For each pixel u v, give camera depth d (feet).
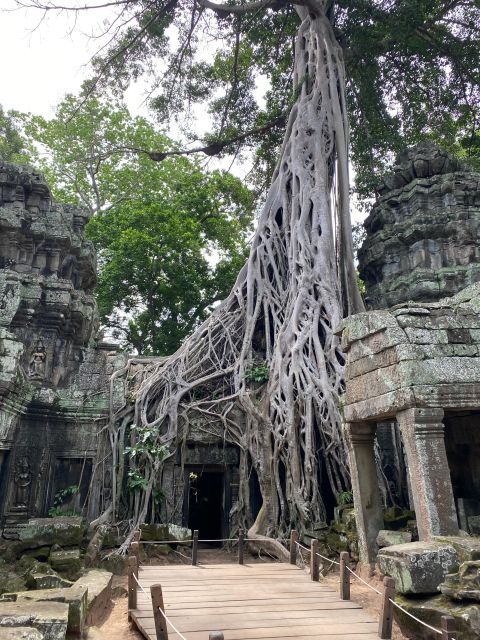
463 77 59.26
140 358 45.65
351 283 43.96
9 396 30.60
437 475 19.86
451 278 44.73
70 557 24.56
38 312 41.91
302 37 55.26
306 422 34.27
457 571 16.51
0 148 77.00
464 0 55.62
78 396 39.65
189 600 19.90
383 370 22.65
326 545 28.73
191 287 73.51
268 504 33.76
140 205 78.02
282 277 45.73
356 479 24.88
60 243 44.68
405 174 50.78
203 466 38.60
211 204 79.82
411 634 15.81
